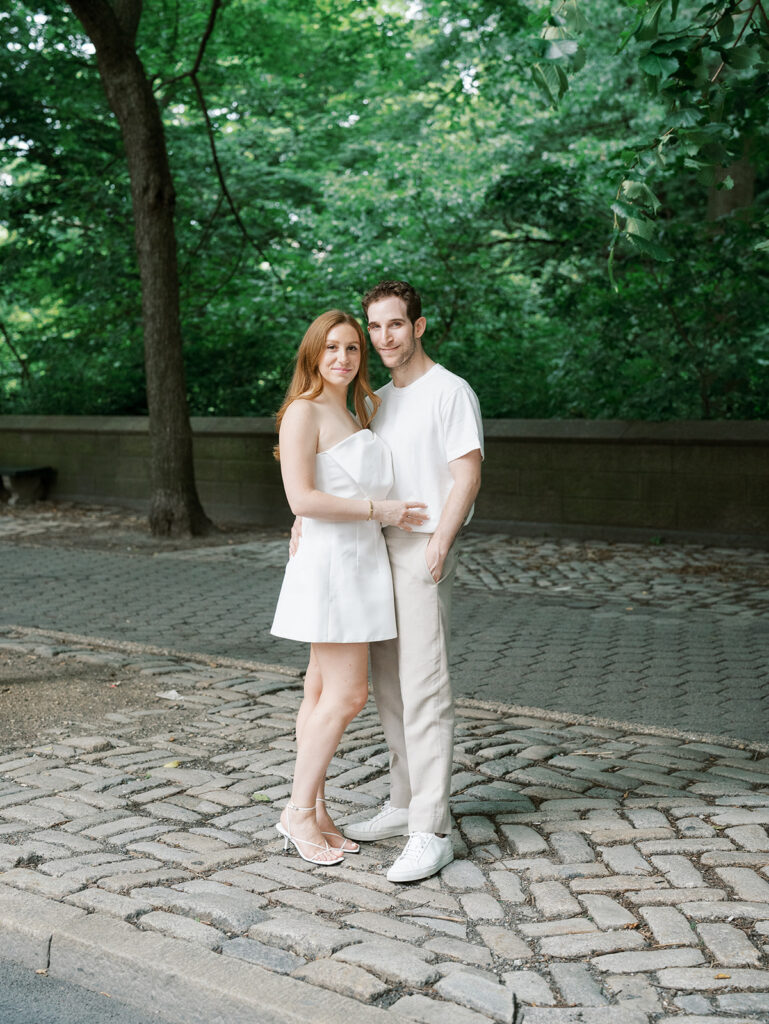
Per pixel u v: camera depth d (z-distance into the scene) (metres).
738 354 12.52
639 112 18.61
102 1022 2.83
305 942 3.00
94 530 13.11
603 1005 2.70
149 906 3.24
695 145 4.13
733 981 2.79
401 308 3.58
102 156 16.23
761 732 5.10
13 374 18.92
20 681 6.04
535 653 6.76
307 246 17.88
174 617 8.01
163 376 12.43
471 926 3.14
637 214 4.09
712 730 5.14
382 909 3.26
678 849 3.63
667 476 11.74
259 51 17.73
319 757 3.64
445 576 3.59
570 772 4.48
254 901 3.28
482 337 15.77
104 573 9.98
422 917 3.21
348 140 21.27
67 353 17.31
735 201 14.80
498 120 19.81
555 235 14.50
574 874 3.46
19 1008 2.89
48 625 7.70
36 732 5.11
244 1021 2.75
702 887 3.33
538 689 5.93
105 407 16.69
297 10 18.16
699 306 12.55
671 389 12.40
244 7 17.06
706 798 4.16
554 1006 2.70
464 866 3.56
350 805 4.16
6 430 16.81
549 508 12.45
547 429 12.34
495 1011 2.65
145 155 12.06
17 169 16.41
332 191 17.36
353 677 3.64
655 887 3.34
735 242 12.24
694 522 11.63
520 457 12.59
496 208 14.55
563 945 3.00
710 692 5.82
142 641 7.21
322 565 3.56
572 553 11.07
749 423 11.34
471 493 3.53
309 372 3.63
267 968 2.89
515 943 3.02
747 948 2.95
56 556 11.02
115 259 15.93
